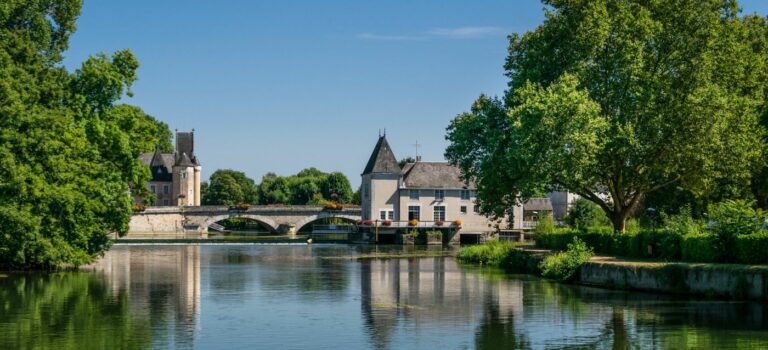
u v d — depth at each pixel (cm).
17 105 4625
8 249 4659
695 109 4531
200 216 12581
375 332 2788
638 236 4462
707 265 3519
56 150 4981
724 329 2747
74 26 5931
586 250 4606
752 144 4841
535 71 5006
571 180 4669
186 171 17700
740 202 3722
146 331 2788
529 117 4591
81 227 5116
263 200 19600
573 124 4462
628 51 4628
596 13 4681
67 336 2684
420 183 10688
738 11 4959
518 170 4731
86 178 5147
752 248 3478
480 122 5322
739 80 4959
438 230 10431
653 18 4809
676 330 2744
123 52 5666
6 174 4591
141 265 5812
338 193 19338
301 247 9031
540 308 3300
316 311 3281
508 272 5156
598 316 3064
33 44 5228
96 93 5566
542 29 5134
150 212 12125
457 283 4366
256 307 3394
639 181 4869
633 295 3659
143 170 5778
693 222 4297
